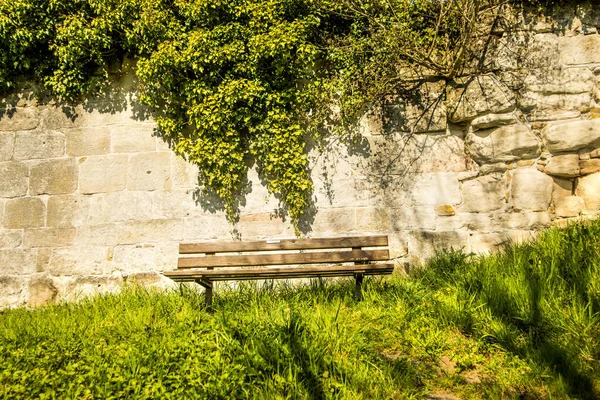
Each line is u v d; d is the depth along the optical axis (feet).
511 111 19.33
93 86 20.68
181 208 20.12
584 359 11.06
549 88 19.33
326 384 10.19
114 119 20.67
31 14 20.02
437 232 19.47
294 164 19.61
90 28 19.86
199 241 19.88
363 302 14.73
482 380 10.73
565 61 19.47
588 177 19.02
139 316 14.66
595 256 14.74
